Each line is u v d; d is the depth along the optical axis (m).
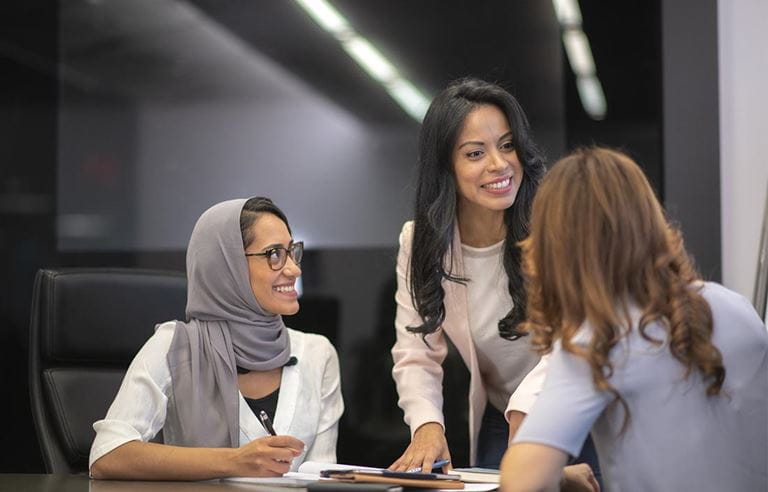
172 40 4.71
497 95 2.75
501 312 2.88
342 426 4.52
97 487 2.22
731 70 4.10
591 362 1.79
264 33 4.66
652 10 4.29
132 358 2.98
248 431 2.57
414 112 4.57
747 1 4.09
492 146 2.73
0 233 4.76
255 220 2.67
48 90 4.77
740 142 4.09
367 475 2.05
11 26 4.77
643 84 4.33
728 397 1.84
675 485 1.83
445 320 2.95
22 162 4.77
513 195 2.74
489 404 3.12
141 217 4.71
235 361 2.62
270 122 4.66
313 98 4.63
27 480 2.39
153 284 3.04
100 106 4.74
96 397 2.91
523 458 1.80
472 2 4.52
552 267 1.86
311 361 2.78
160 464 2.35
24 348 4.72
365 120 4.60
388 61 4.59
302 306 4.59
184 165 4.70
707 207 4.08
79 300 2.95
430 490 2.03
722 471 1.83
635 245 1.82
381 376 4.51
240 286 2.63
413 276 2.90
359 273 4.56
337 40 4.62
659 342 1.79
